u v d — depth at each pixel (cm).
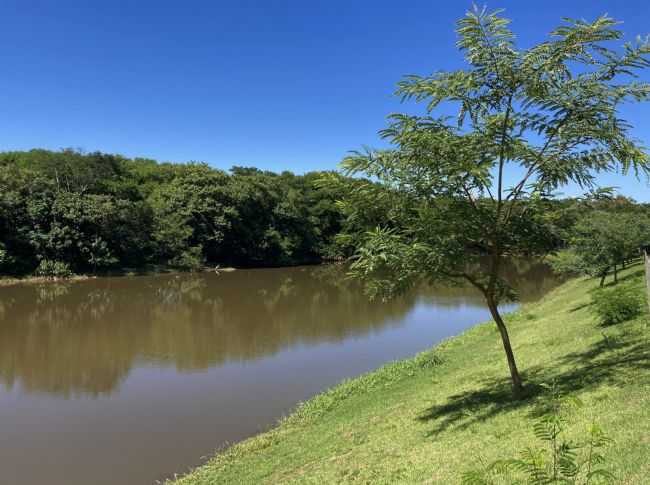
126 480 975
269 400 1426
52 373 1742
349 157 822
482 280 930
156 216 5638
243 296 3681
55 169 5228
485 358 1372
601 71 731
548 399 747
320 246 7119
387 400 1171
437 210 807
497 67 734
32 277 4509
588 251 1914
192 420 1284
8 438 1194
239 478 877
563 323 1523
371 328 2470
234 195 6125
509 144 750
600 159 726
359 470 725
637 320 1124
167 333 2375
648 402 596
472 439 700
